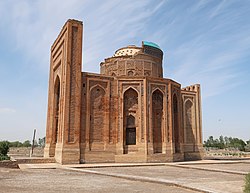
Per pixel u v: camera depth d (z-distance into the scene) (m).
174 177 11.80
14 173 13.35
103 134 21.39
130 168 16.73
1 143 28.19
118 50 29.08
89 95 21.33
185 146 27.38
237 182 9.89
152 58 27.11
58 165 17.97
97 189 8.41
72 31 21.28
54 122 24.09
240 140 85.94
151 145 21.42
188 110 28.61
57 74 23.92
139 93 22.36
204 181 10.25
